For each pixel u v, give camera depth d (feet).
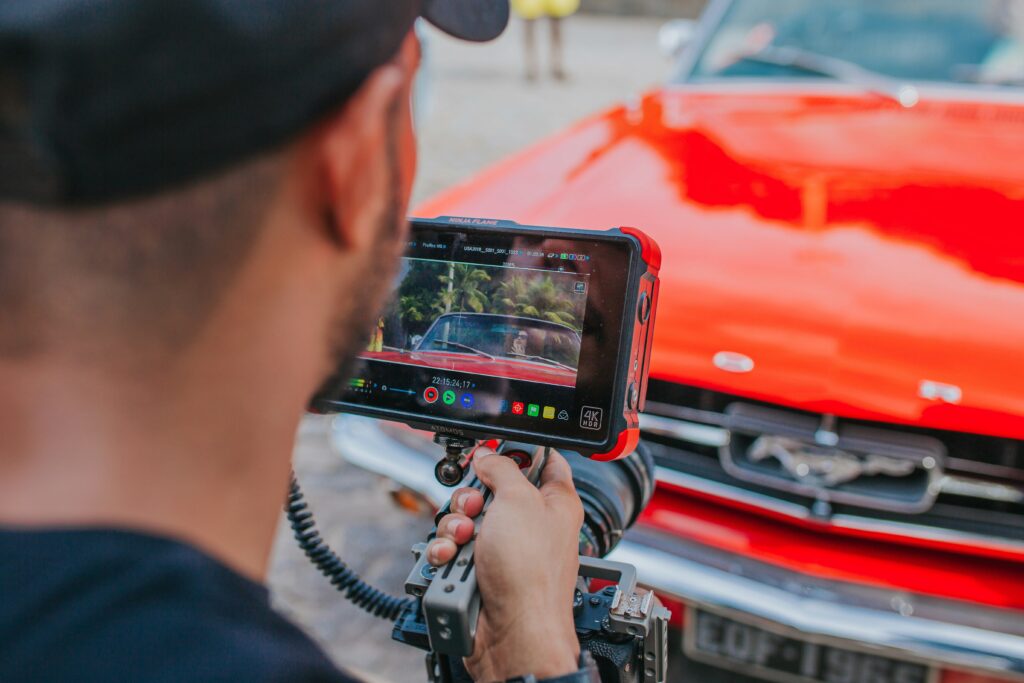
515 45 38.75
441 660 2.78
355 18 1.46
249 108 1.34
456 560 2.56
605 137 8.81
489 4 2.28
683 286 6.24
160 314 1.41
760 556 5.90
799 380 5.64
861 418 5.51
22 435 1.41
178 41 1.29
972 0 9.91
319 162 1.52
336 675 1.53
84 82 1.26
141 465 1.44
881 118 8.73
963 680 5.49
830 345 5.67
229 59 1.32
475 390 3.13
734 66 10.19
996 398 5.25
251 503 1.63
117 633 1.30
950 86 9.28
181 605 1.34
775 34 10.36
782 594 5.69
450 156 21.66
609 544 3.33
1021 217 6.61
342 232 1.61
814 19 10.30
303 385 1.70
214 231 1.40
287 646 1.45
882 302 5.82
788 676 5.91
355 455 6.89
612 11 49.55
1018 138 8.11
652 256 3.05
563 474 2.89
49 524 1.36
